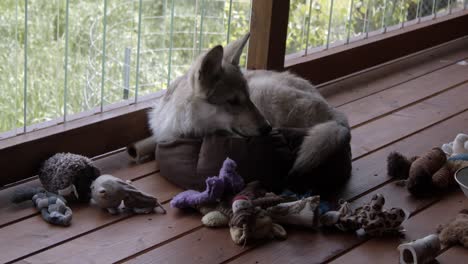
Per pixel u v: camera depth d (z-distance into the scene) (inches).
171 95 143.3
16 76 136.0
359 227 129.9
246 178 135.2
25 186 137.6
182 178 137.6
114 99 146.5
